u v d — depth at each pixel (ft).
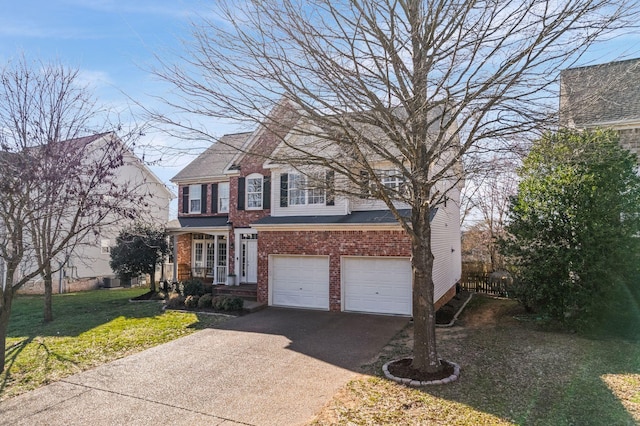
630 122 37.17
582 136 22.38
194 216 71.77
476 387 21.52
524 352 27.73
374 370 24.76
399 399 20.26
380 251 42.45
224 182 69.05
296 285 47.21
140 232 59.31
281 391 21.89
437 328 36.17
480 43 20.16
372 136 24.43
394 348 29.55
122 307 49.90
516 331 34.27
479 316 42.29
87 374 25.31
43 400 21.44
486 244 78.69
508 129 21.12
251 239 60.90
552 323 35.35
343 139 22.76
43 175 25.98
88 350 30.63
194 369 25.79
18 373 25.77
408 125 23.82
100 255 75.82
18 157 25.16
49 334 36.06
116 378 24.47
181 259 72.59
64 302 55.47
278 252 47.85
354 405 19.79
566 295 33.55
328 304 45.11
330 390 21.85
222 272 63.52
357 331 34.96
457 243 62.95
